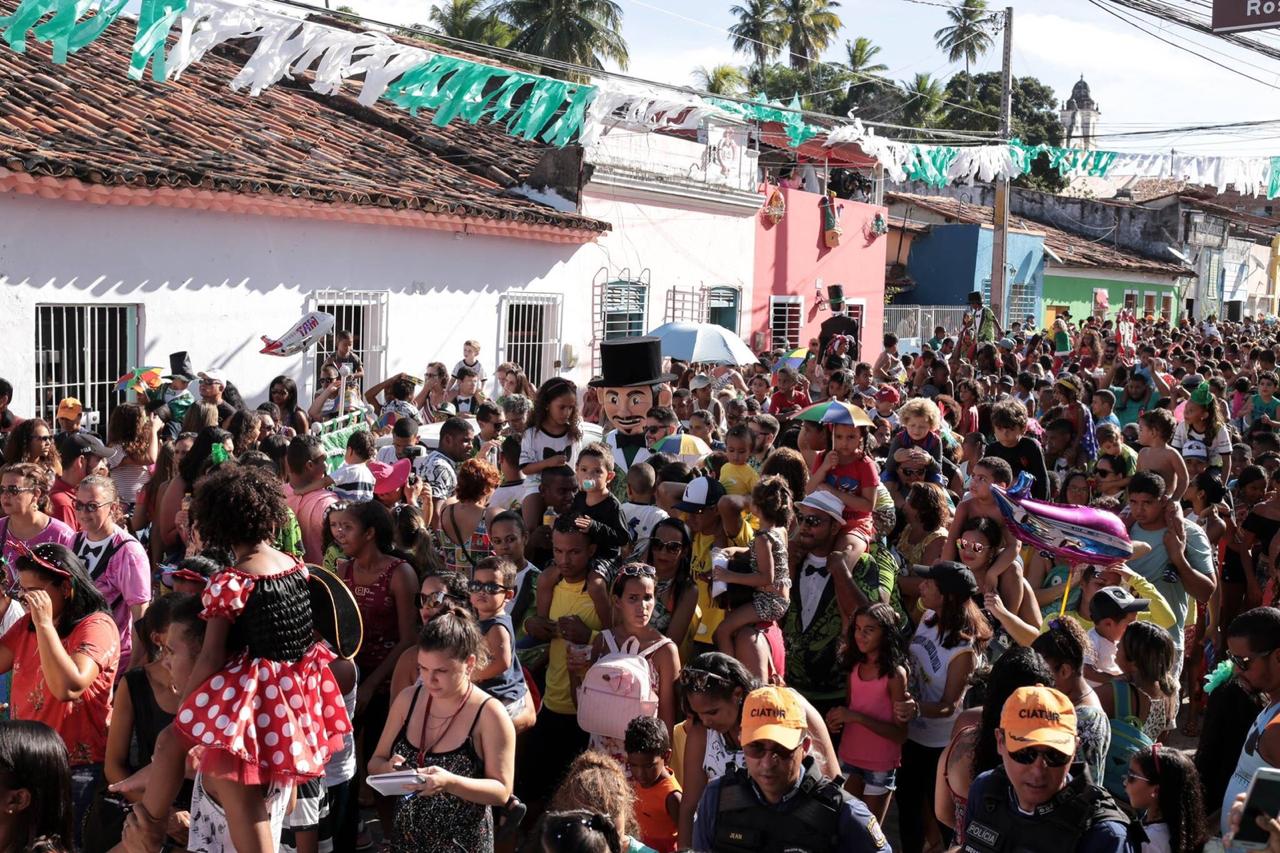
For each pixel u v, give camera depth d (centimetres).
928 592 584
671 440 843
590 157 1639
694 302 1956
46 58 1345
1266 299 5569
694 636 646
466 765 441
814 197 2303
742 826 394
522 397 947
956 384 1448
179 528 651
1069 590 678
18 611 547
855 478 685
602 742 555
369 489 724
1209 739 496
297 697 389
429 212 1355
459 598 529
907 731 573
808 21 5366
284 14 706
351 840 571
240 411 837
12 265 1001
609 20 3969
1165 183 4816
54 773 352
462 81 794
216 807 408
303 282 1271
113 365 1101
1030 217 4331
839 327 2033
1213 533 848
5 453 735
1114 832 362
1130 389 1392
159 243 1121
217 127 1366
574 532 605
